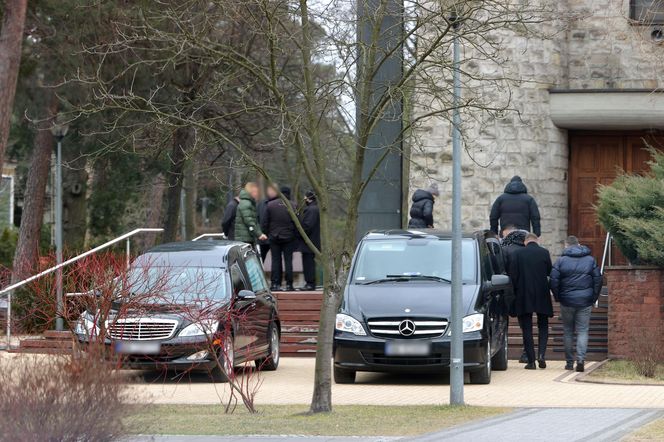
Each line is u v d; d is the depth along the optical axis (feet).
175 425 110.83
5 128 163.22
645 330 176.04
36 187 261.03
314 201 213.46
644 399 136.77
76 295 134.00
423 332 150.61
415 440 100.68
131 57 208.13
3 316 194.70
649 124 235.61
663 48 226.38
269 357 172.24
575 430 106.22
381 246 165.17
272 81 122.52
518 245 177.78
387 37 155.74
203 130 138.72
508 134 230.89
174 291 155.12
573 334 174.91
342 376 157.89
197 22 179.73
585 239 245.86
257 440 100.94
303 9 124.36
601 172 245.86
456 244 128.77
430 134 231.09
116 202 342.03
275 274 214.07
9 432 77.46
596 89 234.17
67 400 79.92
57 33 206.39
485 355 152.15
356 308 153.89
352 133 162.50
